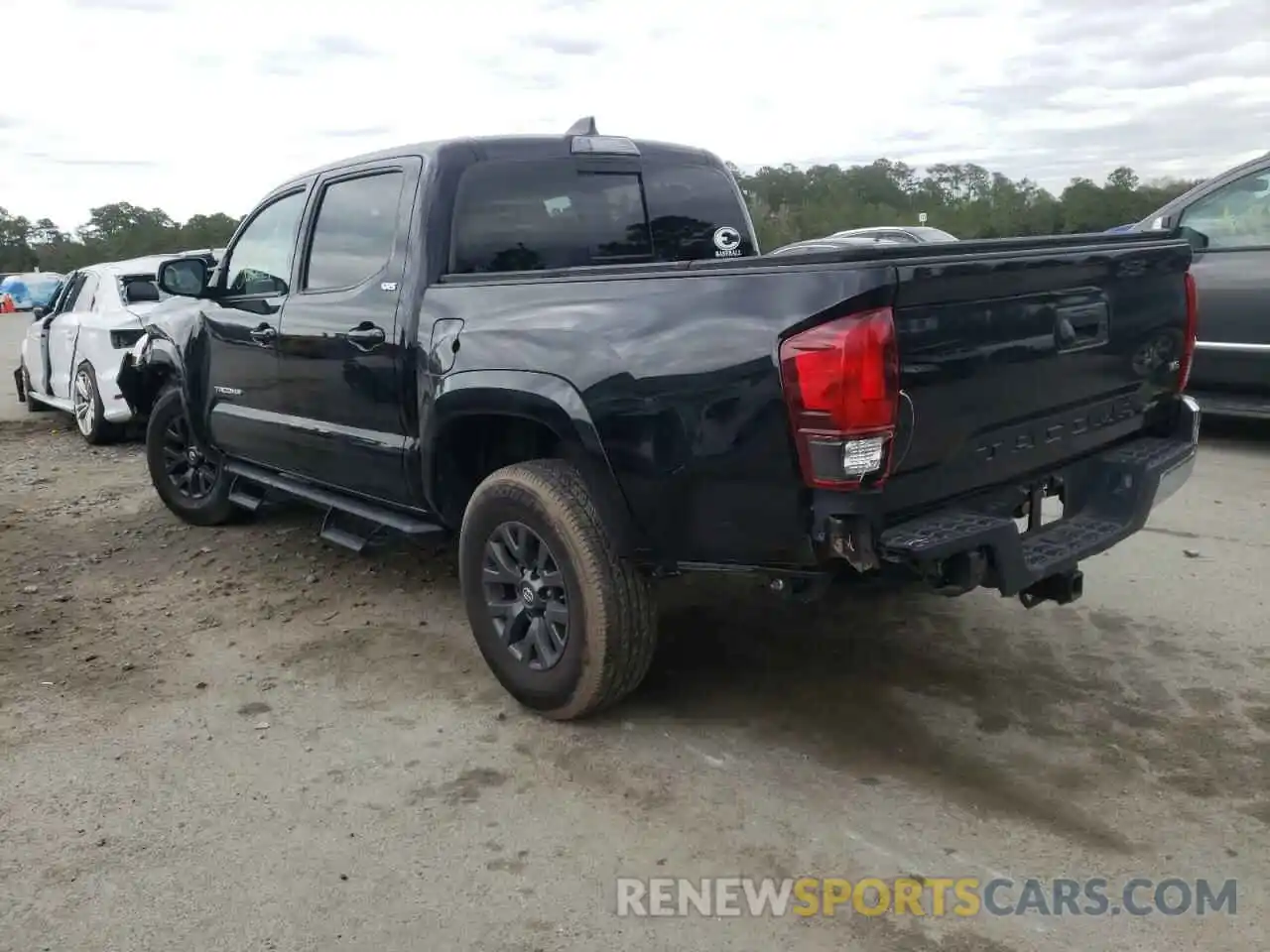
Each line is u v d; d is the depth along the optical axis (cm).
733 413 309
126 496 761
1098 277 360
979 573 307
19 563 596
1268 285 727
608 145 479
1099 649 431
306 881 295
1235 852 295
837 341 286
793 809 323
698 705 395
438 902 284
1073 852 297
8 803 338
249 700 412
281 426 520
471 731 381
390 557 589
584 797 334
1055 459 363
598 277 350
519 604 386
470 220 431
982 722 374
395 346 429
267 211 544
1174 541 562
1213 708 378
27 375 1150
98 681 432
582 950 264
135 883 295
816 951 262
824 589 317
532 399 359
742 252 523
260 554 601
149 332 661
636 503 338
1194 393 782
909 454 301
